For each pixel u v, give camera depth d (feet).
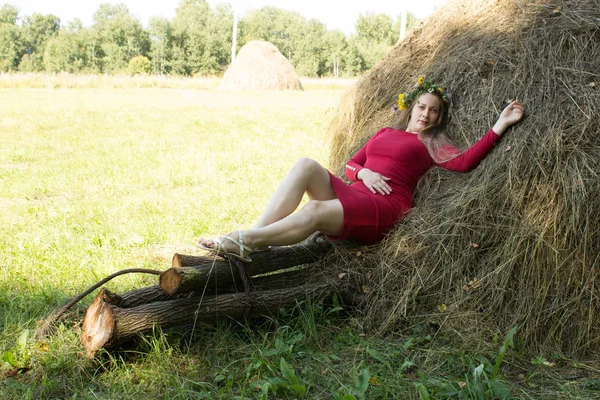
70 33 213.05
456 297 11.85
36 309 12.60
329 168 18.54
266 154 31.24
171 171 26.86
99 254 16.35
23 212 20.33
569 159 11.48
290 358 10.89
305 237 12.27
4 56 239.50
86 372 10.51
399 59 17.39
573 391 9.99
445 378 10.28
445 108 13.94
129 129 40.24
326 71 193.98
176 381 10.20
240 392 9.92
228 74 83.56
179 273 11.02
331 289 12.43
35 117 45.91
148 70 182.91
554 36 13.16
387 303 12.22
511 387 10.05
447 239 12.17
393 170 13.39
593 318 11.15
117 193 23.04
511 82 13.21
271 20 248.93
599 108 11.73
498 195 11.95
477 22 15.67
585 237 11.20
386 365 10.62
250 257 12.52
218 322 11.74
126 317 10.76
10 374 10.44
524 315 11.30
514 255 11.46
